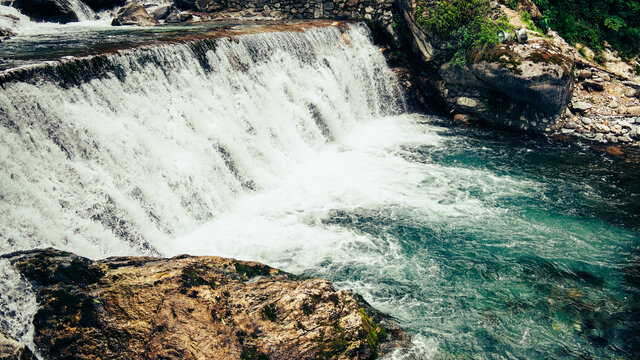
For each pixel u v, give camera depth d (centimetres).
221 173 1046
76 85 835
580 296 762
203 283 616
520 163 1314
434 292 762
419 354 621
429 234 934
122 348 515
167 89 1012
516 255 872
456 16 1538
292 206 1041
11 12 1695
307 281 676
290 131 1288
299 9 2016
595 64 1905
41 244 681
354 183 1166
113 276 597
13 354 459
